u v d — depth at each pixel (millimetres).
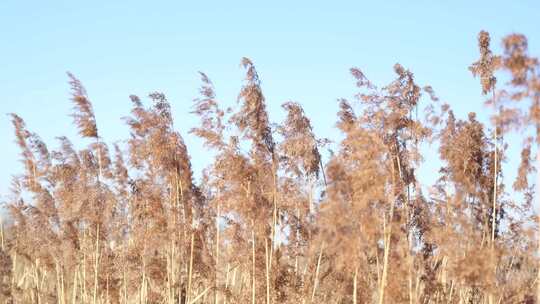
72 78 22266
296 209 18109
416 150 15539
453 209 15352
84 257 24406
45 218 26688
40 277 31250
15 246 30094
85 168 23938
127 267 22766
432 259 15883
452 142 16047
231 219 18781
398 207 15445
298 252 18344
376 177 13820
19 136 26781
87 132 22547
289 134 17531
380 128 15195
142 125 20531
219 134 18125
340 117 16031
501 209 16625
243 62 17281
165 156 20422
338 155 14969
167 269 20891
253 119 17484
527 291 15227
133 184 21797
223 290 20141
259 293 18328
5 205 29391
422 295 15711
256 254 18484
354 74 15188
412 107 15492
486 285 14039
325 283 17484
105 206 23578
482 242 14938
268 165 17906
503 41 13398
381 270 15703
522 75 13289
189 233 20828
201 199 21438
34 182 26906
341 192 13594
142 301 21922
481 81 14383
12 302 28141
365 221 13641
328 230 13602
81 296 25766
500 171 16250
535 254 15555
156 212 20766
